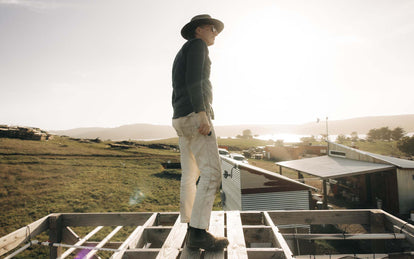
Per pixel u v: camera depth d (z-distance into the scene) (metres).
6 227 12.18
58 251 3.57
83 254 4.09
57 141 52.59
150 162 37.06
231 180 10.44
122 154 44.44
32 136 49.19
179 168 31.38
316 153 38.25
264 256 2.00
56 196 17.84
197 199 1.85
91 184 21.89
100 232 10.72
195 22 2.07
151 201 17.09
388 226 3.46
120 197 17.91
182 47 2.09
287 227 6.58
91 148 49.00
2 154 32.84
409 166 14.79
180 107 1.96
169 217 3.50
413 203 14.45
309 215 3.62
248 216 3.45
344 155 19.28
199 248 1.88
